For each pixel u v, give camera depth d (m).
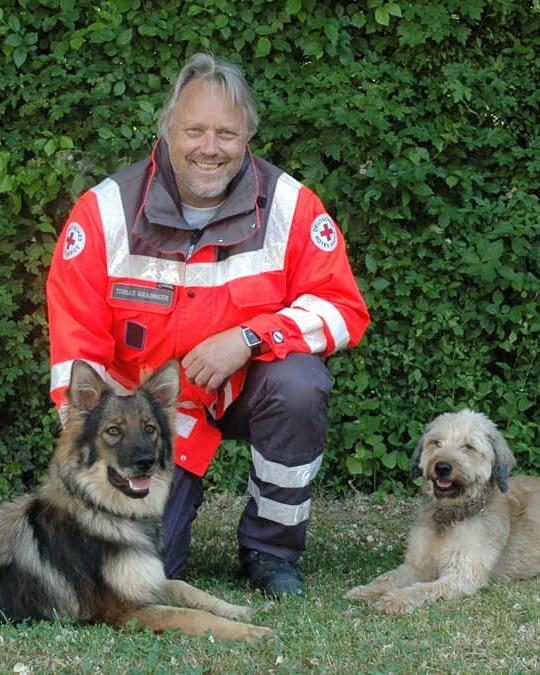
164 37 4.06
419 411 4.28
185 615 2.99
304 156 4.14
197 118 3.23
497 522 3.51
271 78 4.16
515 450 4.25
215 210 3.37
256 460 3.37
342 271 3.42
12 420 4.24
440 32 4.13
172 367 3.14
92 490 3.03
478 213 4.20
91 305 3.28
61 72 4.05
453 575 3.41
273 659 2.83
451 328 4.23
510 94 4.28
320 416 3.33
